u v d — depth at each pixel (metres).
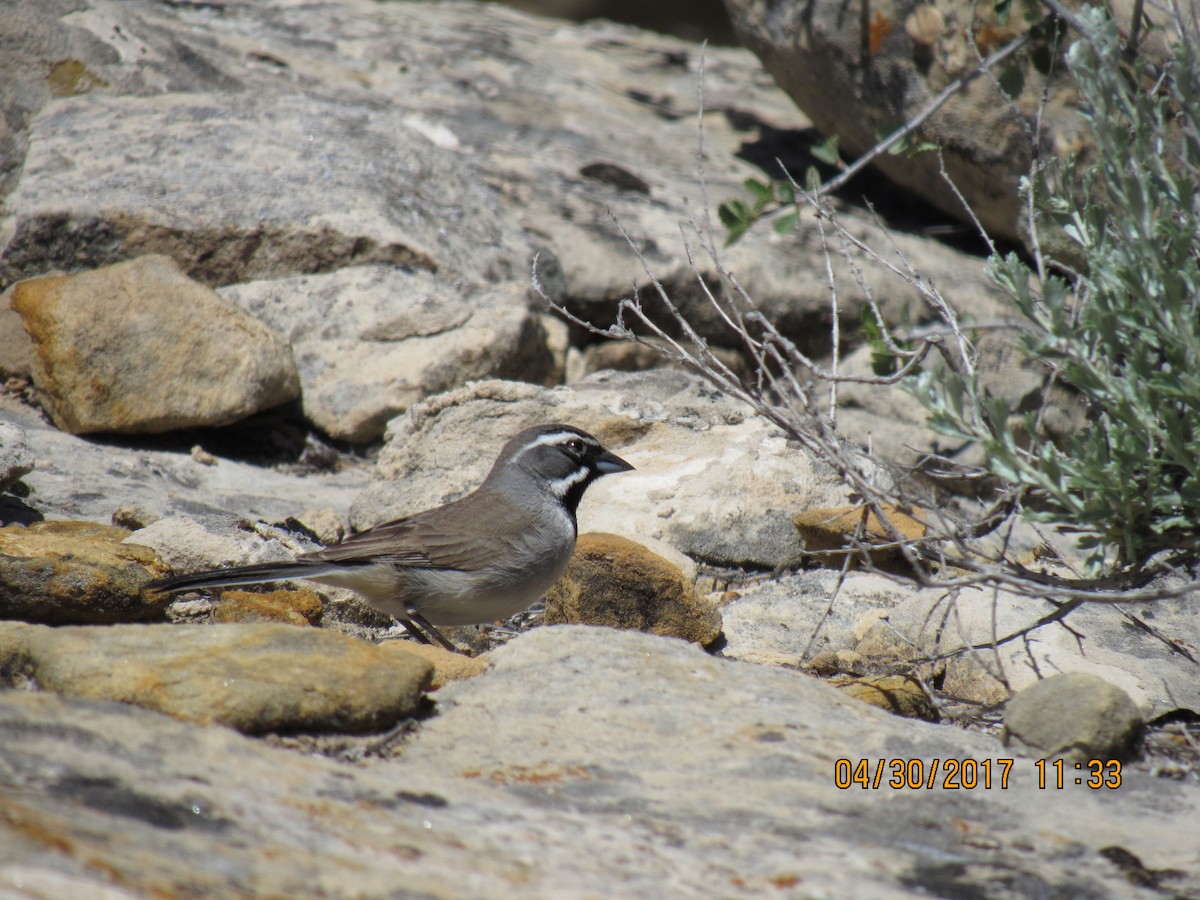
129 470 12.86
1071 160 8.87
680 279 16.39
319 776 5.73
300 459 14.12
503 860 5.15
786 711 7.42
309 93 19.08
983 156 15.27
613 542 10.30
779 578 11.60
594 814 6.01
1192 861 5.86
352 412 14.20
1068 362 7.82
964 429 7.80
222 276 15.06
